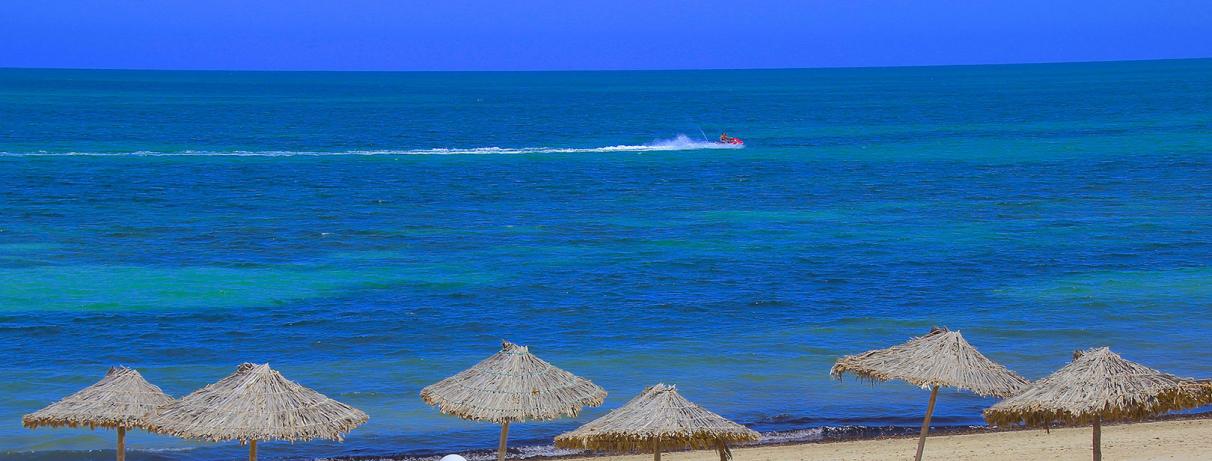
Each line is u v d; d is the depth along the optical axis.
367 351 66.19
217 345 67.19
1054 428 50.66
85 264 94.19
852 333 70.75
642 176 168.62
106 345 66.81
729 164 187.12
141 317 74.06
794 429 51.22
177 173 165.00
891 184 158.00
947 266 94.75
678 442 33.75
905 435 50.06
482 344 68.12
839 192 149.25
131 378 35.75
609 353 65.75
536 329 71.94
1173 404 34.31
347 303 79.50
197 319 73.81
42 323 71.88
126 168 170.00
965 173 171.25
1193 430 49.66
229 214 125.31
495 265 95.31
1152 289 84.44
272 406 32.69
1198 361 63.69
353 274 90.94
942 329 38.84
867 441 49.06
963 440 48.94
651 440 33.66
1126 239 108.31
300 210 129.38
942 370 36.94
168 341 68.06
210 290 83.75
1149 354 65.31
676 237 111.25
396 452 48.59
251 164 180.88
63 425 34.44
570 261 97.31
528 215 127.25
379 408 54.88
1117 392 34.12
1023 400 35.22
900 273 91.62
